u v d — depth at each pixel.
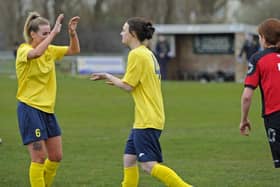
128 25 17.59
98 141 31.23
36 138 17.95
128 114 44.81
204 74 86.44
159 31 87.19
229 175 22.84
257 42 77.06
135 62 17.16
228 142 30.64
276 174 23.05
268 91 16.86
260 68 16.94
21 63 17.83
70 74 92.00
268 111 16.94
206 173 23.20
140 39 17.56
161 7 134.12
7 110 47.31
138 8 132.75
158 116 17.31
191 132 34.53
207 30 84.75
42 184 18.23
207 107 48.84
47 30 18.41
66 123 39.41
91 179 22.23
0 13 130.25
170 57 86.31
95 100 55.19
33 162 18.12
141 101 17.30
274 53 17.03
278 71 16.83
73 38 19.16
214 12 146.88
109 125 38.41
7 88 67.94
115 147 29.39
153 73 17.36
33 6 131.38
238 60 82.75
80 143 30.50
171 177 17.16
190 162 25.53
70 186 21.19
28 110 17.94
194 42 87.31
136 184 18.09
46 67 18.19
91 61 90.44
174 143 30.41
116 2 135.88
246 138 31.89
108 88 68.44
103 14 133.75
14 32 129.12
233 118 41.62
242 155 27.17
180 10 145.00
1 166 24.59
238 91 64.00
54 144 18.72
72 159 26.14
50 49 18.77
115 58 89.62
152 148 17.30
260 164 25.08
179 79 88.50
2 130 35.69
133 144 17.80
